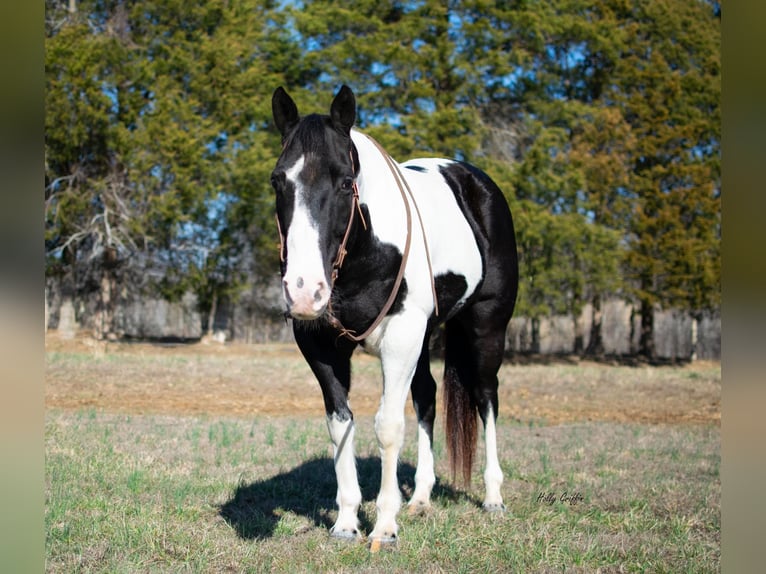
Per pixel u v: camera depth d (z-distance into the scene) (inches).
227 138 816.3
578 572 148.1
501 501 195.2
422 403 197.0
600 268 804.6
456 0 815.1
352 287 154.6
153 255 836.0
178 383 498.0
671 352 969.5
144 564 145.7
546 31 816.9
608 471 242.2
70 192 753.6
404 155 773.3
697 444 312.2
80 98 740.7
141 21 800.3
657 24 888.3
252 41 831.1
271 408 425.1
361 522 178.7
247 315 934.4
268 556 151.6
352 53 799.7
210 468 228.1
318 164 134.9
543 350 981.8
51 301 894.4
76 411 361.7
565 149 861.2
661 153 874.1
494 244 205.2
